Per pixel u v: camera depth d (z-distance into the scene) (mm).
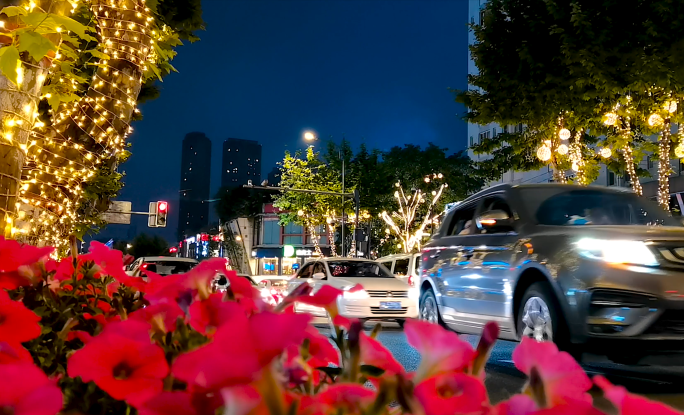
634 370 6258
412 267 14633
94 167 5387
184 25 11258
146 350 780
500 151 17922
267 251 61219
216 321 946
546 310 5207
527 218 5957
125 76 5289
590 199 6293
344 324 873
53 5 2832
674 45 12641
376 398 638
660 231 4871
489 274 6203
